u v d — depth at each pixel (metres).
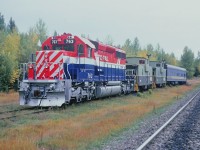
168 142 10.11
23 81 19.75
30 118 15.53
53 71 20.02
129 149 9.10
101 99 27.22
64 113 17.62
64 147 9.51
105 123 13.93
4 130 11.90
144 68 41.09
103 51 26.69
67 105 21.30
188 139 10.69
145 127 13.27
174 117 15.91
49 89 19.31
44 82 19.33
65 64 20.47
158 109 20.66
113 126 13.11
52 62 20.09
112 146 9.60
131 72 37.34
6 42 55.97
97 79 24.95
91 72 23.69
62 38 22.16
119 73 31.36
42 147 9.46
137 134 11.64
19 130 11.88
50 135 11.20
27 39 71.94
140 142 10.09
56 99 19.25
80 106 21.03
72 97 21.27
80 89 22.00
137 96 32.31
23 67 20.41
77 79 21.42
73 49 22.06
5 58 41.62
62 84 19.27
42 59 20.28
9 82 41.44
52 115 16.62
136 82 37.56
